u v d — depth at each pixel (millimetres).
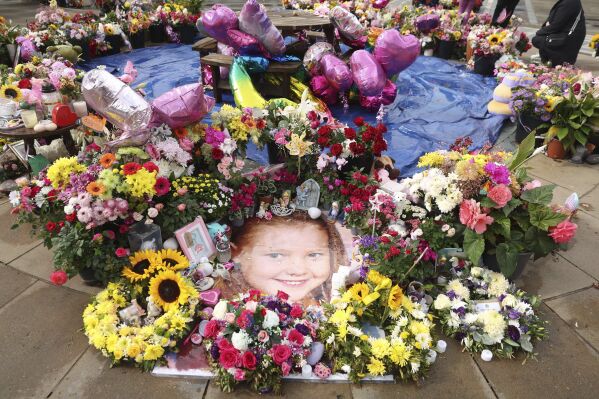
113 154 3039
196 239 3074
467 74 7691
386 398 2262
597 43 8289
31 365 2383
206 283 2902
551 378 2389
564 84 4941
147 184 2752
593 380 2377
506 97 5547
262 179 3725
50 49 6281
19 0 16062
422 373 2371
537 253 2891
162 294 2613
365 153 3758
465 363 2475
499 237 2973
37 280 2982
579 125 4527
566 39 6930
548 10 16469
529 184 3090
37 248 3295
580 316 2789
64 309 2744
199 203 3240
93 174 2850
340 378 2340
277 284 2979
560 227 2752
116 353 2312
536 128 4785
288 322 2463
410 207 3053
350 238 3420
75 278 3010
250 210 3600
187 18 9328
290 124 3768
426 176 3053
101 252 2703
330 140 3682
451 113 5988
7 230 3473
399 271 2625
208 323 2438
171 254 2855
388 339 2492
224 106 3830
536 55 8523
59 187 2875
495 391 2316
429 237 2859
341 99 6074
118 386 2283
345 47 8758
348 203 3598
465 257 2951
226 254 3133
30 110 3787
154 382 2311
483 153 3787
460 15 9227
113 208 2680
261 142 3846
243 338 2254
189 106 3225
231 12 5590
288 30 6391
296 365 2346
